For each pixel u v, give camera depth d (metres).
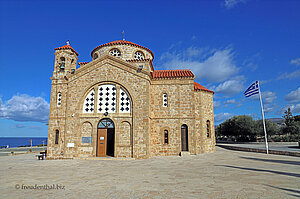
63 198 8.52
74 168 15.98
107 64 22.83
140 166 16.33
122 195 8.67
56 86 23.53
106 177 12.44
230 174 12.47
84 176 12.90
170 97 23.95
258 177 11.41
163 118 23.50
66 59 23.94
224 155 22.88
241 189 9.02
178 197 8.18
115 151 21.00
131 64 22.36
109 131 26.70
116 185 10.41
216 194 8.41
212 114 27.45
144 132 20.98
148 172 13.73
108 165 17.14
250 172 12.93
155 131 23.25
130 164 17.48
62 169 15.62
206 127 26.30
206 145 25.78
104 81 22.55
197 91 25.83
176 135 23.12
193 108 23.75
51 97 23.28
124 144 21.11
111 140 26.53
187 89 24.09
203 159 19.77
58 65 23.97
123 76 22.38
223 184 10.02
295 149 25.89
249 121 46.44
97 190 9.56
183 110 23.78
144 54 28.47
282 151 22.41
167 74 25.31
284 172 12.67
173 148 22.88
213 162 17.75
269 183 10.00
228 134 54.12
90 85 22.56
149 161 18.95
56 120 22.69
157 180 11.31
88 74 22.89
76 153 21.34
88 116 21.98
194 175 12.44
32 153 34.12
